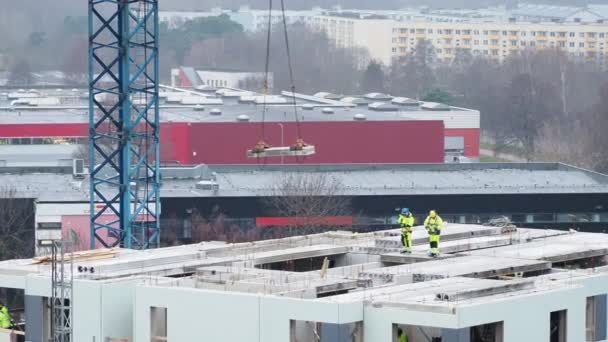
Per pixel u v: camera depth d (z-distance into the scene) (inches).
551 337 5930.1
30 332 6151.6
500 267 6407.5
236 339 5669.3
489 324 5689.0
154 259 6594.5
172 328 5792.3
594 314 6166.3
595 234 7623.0
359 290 5871.1
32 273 6245.1
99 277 6200.8
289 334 5565.9
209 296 5713.6
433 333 5723.4
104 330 6008.9
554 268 6722.4
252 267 6648.6
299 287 5816.9
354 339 5536.4
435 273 6225.4
